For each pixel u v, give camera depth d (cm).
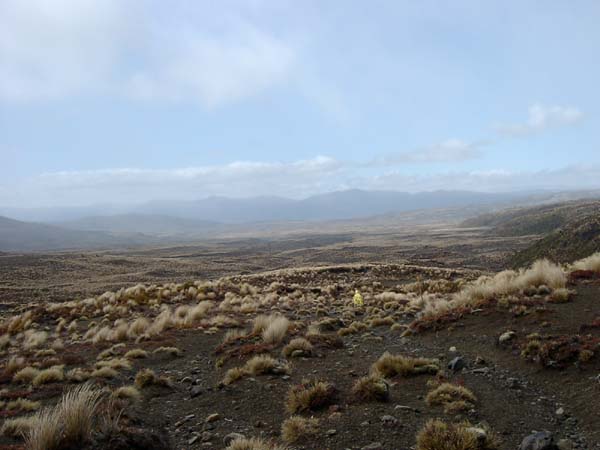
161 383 1162
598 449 641
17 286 6775
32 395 1085
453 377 1027
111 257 13488
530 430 721
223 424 869
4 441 768
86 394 775
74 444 648
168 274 10025
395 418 793
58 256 13775
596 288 1521
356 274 5209
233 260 16238
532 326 1261
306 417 848
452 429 707
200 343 1722
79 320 2639
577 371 933
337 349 1445
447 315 1598
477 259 13475
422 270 5325
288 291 3619
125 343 1778
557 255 9275
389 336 1622
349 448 694
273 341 1555
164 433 830
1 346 1970
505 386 939
